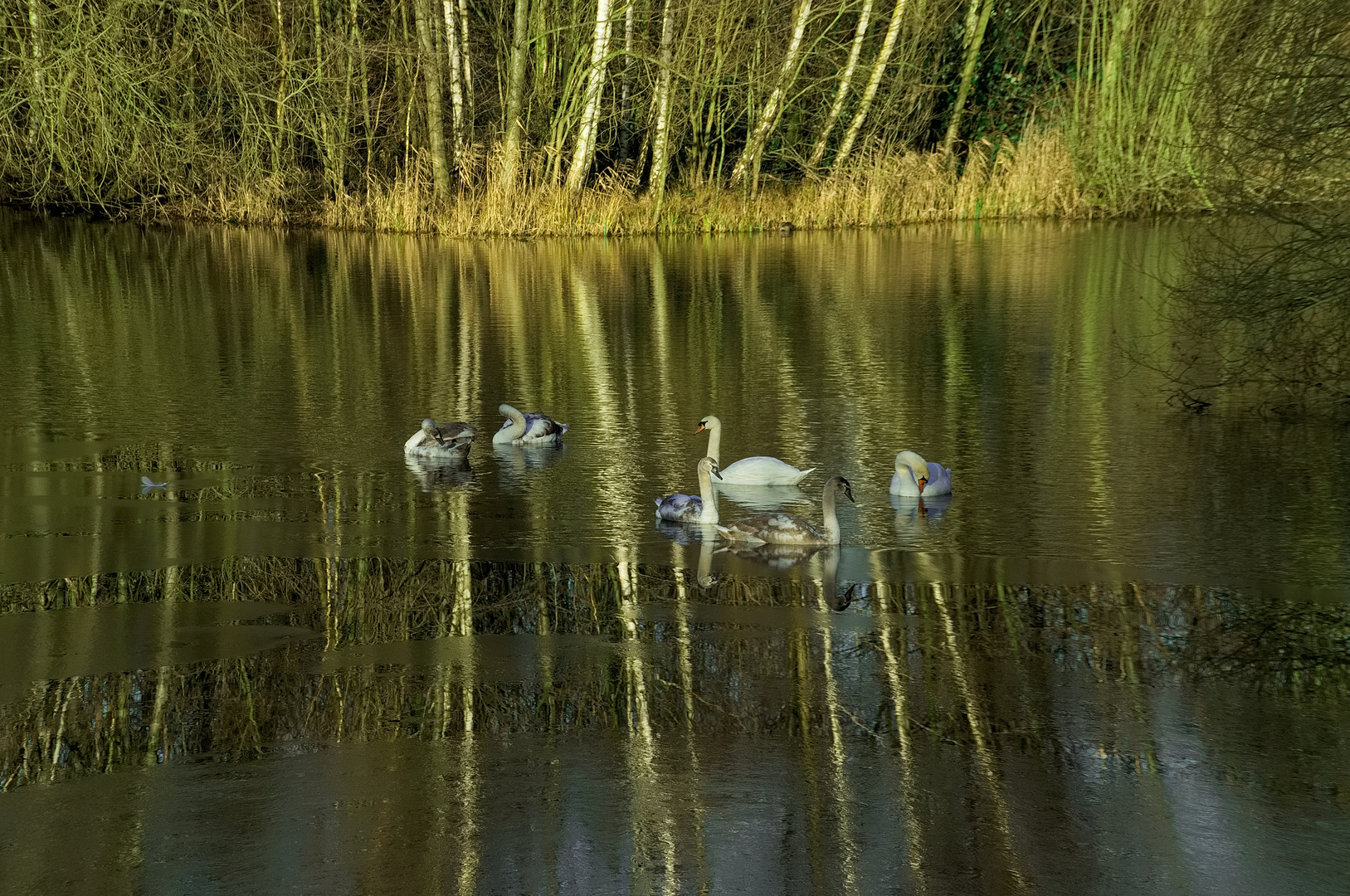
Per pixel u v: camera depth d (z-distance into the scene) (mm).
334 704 8594
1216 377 19203
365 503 13375
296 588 10797
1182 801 7320
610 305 27234
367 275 32250
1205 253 16516
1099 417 16922
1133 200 41438
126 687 8859
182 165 44344
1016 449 15352
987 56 46906
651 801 7371
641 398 18500
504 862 6820
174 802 7391
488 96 48094
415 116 45719
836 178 44656
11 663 9234
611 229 41875
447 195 43031
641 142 49156
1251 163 14953
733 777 7621
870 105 46625
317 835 7066
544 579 10992
